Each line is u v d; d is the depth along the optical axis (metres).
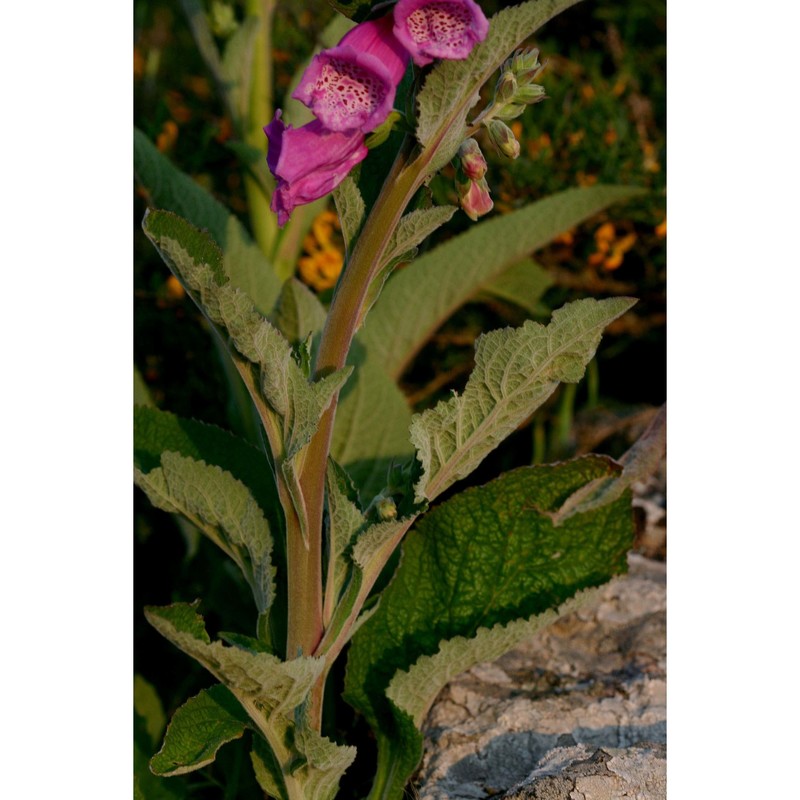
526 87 0.54
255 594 0.63
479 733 0.71
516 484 0.72
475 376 0.58
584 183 1.16
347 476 0.60
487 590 0.71
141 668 0.86
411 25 0.50
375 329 0.91
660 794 0.65
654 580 0.83
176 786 0.74
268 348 0.53
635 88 1.24
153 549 0.99
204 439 0.71
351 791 0.75
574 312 0.57
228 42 0.85
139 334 1.12
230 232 0.83
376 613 0.71
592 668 0.77
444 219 0.55
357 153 0.52
